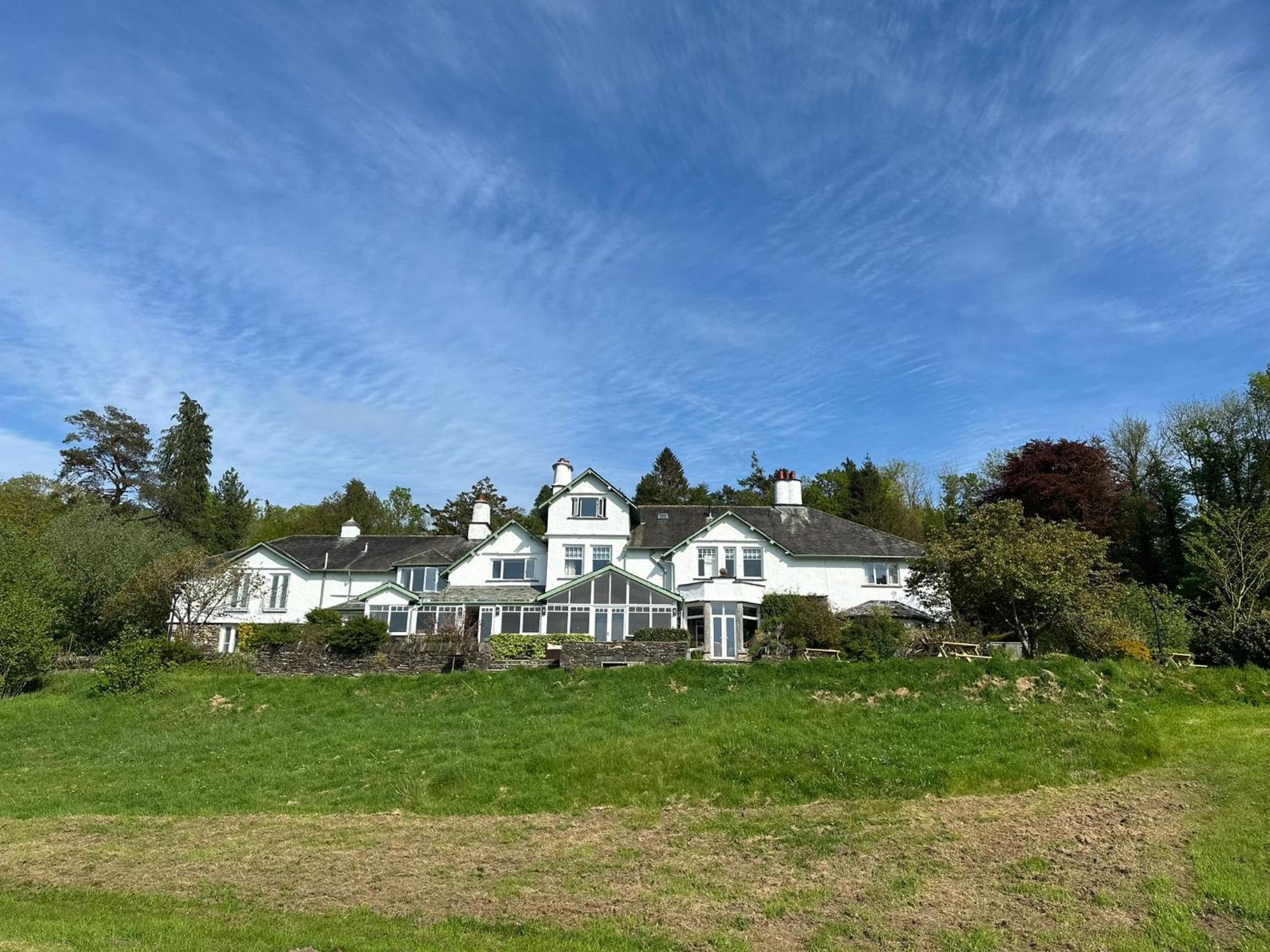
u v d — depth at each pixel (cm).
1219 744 1980
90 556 4525
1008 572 2825
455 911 1216
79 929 1092
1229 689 2511
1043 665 2508
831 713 2319
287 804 1970
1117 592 3081
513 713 2614
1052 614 2931
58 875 1439
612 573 4069
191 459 7156
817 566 4416
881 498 6938
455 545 5131
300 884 1359
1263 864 1214
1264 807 1477
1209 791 1630
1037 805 1673
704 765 2005
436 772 2094
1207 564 3434
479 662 3322
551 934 1113
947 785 1847
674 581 4375
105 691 3136
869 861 1398
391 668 3259
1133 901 1139
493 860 1486
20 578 3944
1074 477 4831
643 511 5012
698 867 1413
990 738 2083
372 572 4947
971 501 6372
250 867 1467
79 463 6388
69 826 1812
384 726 2586
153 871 1449
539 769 2072
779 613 4016
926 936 1074
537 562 4653
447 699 2828
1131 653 2839
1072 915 1111
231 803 1981
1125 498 4959
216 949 1028
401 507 9425
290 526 8694
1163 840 1369
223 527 7712
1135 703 2375
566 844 1581
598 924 1150
